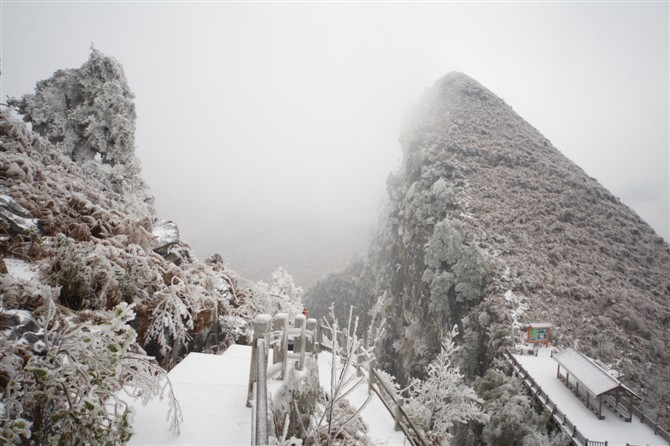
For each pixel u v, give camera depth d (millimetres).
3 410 2441
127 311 2963
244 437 3338
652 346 31656
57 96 16719
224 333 7285
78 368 2703
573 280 40000
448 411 12508
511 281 38250
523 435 18250
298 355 5156
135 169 17391
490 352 31391
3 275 3654
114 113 16891
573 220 52094
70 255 4641
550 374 23375
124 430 2773
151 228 7344
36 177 6930
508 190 56812
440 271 45188
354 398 9008
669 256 50531
